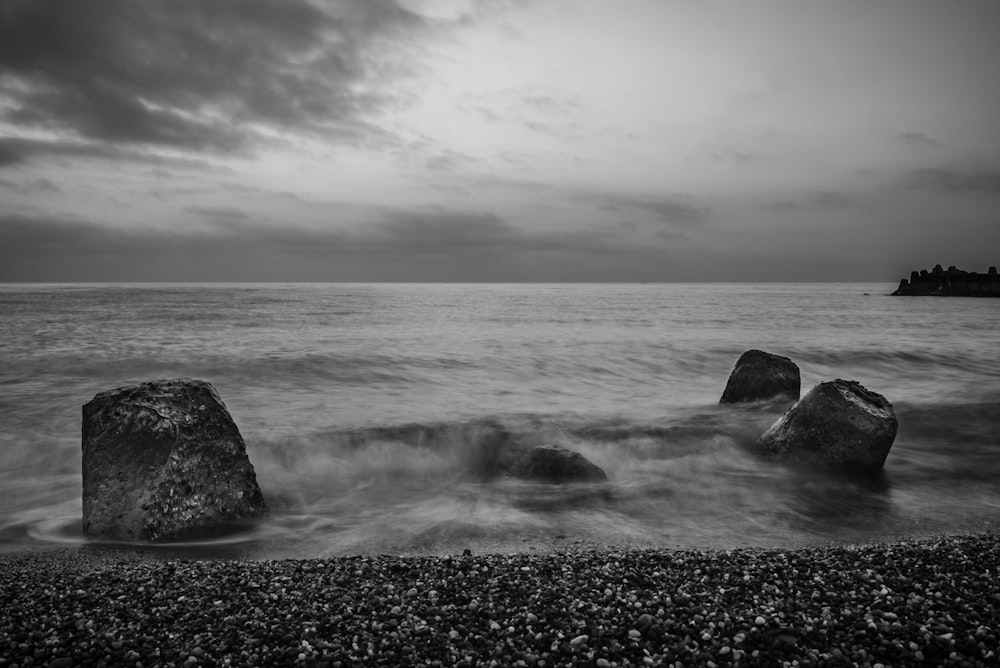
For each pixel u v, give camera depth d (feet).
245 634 18.67
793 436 42.63
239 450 33.14
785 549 28.25
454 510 34.50
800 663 16.85
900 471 42.01
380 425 54.65
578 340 124.26
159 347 105.09
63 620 19.72
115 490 30.01
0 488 38.40
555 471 40.06
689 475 40.73
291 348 105.19
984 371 92.58
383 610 20.40
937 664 16.87
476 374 84.99
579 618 19.65
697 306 307.78
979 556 25.38
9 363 85.71
